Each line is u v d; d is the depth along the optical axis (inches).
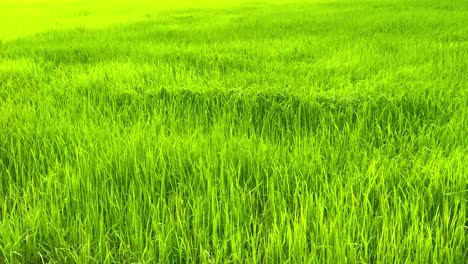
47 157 131.0
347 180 113.7
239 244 90.7
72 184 113.5
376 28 392.5
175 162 124.2
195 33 387.2
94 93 191.3
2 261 93.7
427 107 167.0
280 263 86.6
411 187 107.0
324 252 87.4
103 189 111.1
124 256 94.2
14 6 994.7
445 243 93.3
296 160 123.3
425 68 227.0
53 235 97.2
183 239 95.0
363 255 90.0
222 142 136.4
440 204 106.0
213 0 984.9
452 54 262.4
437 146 136.0
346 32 374.3
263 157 125.0
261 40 341.1
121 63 261.0
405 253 90.0
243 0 946.7
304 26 417.1
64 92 199.5
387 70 225.9
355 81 205.9
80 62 281.9
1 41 369.1
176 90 190.9
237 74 223.1
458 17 454.6
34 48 323.6
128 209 102.5
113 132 145.0
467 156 121.0
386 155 128.4
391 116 161.8
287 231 92.0
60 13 705.6
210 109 179.3
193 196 105.7
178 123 160.2
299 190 111.2
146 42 342.0
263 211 103.1
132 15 618.2
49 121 157.0
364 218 94.3
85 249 90.9
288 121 163.0
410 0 734.5
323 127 148.9
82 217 105.3
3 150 138.8
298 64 251.0
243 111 172.7
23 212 106.6
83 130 147.3
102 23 505.7
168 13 631.2
